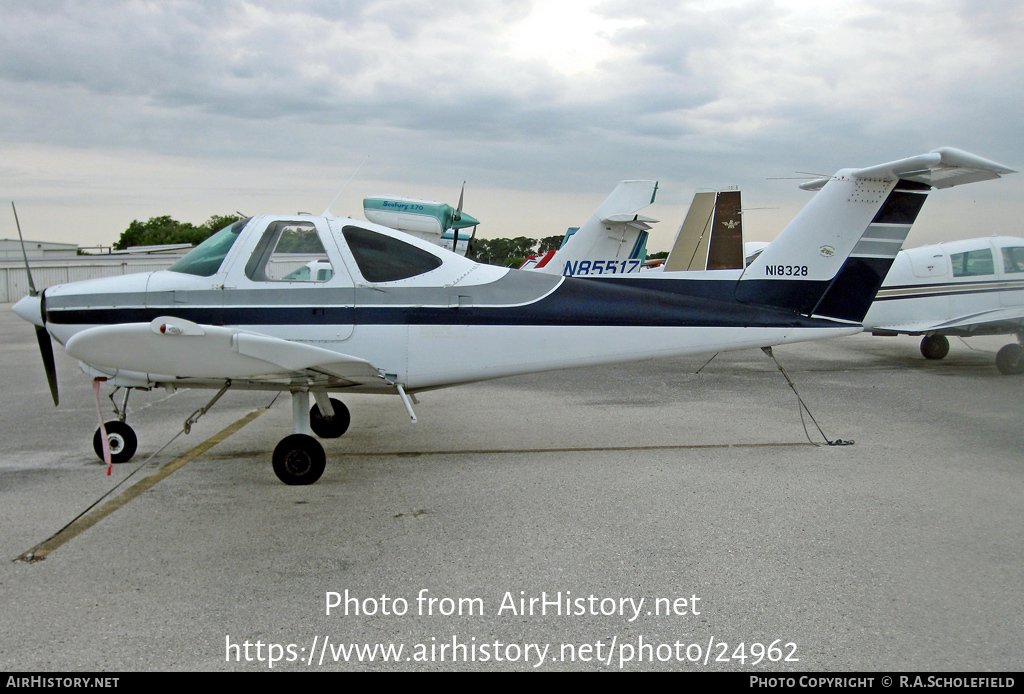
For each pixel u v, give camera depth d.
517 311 4.96
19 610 2.76
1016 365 8.90
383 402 7.66
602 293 5.17
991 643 2.49
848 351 12.16
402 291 4.85
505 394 8.15
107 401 7.77
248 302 4.66
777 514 3.85
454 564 3.21
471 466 4.93
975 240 9.70
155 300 4.62
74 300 4.66
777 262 5.54
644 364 10.84
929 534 3.53
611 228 12.34
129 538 3.53
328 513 3.92
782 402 7.40
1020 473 4.61
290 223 4.82
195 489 4.38
